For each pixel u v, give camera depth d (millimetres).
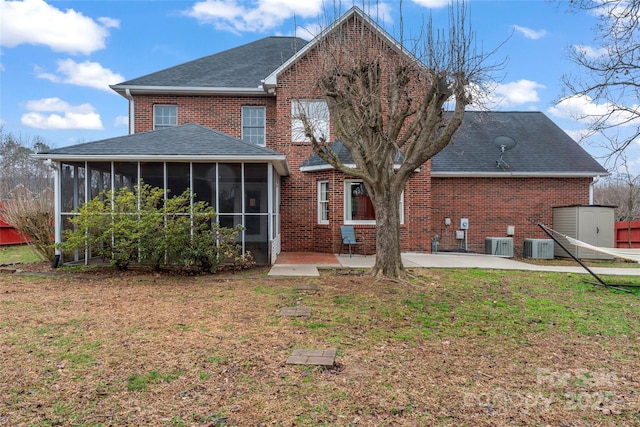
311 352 4738
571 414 3473
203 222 10445
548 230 9945
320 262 11852
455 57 8336
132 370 4203
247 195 11195
